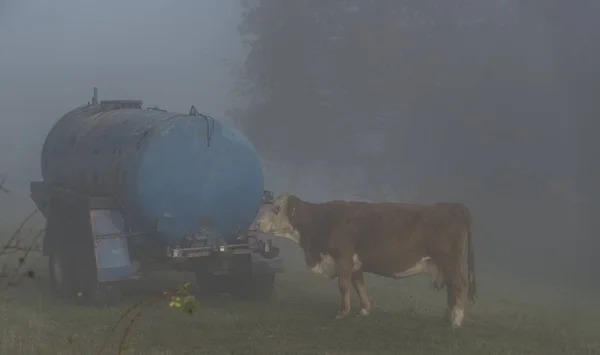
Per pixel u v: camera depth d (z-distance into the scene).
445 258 12.47
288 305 13.93
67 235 13.93
